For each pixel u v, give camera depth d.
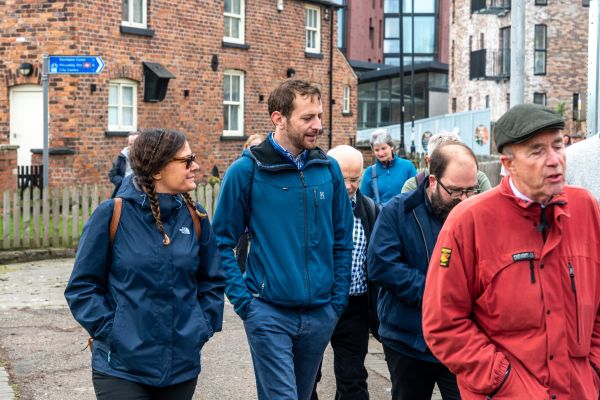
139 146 3.93
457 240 3.30
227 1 23.77
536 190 3.12
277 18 25.45
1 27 19.25
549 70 37.06
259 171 4.79
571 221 3.24
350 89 29.06
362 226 5.50
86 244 3.90
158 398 3.98
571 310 3.19
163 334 3.87
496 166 17.97
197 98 22.50
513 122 3.09
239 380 6.89
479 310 3.33
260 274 4.76
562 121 3.05
